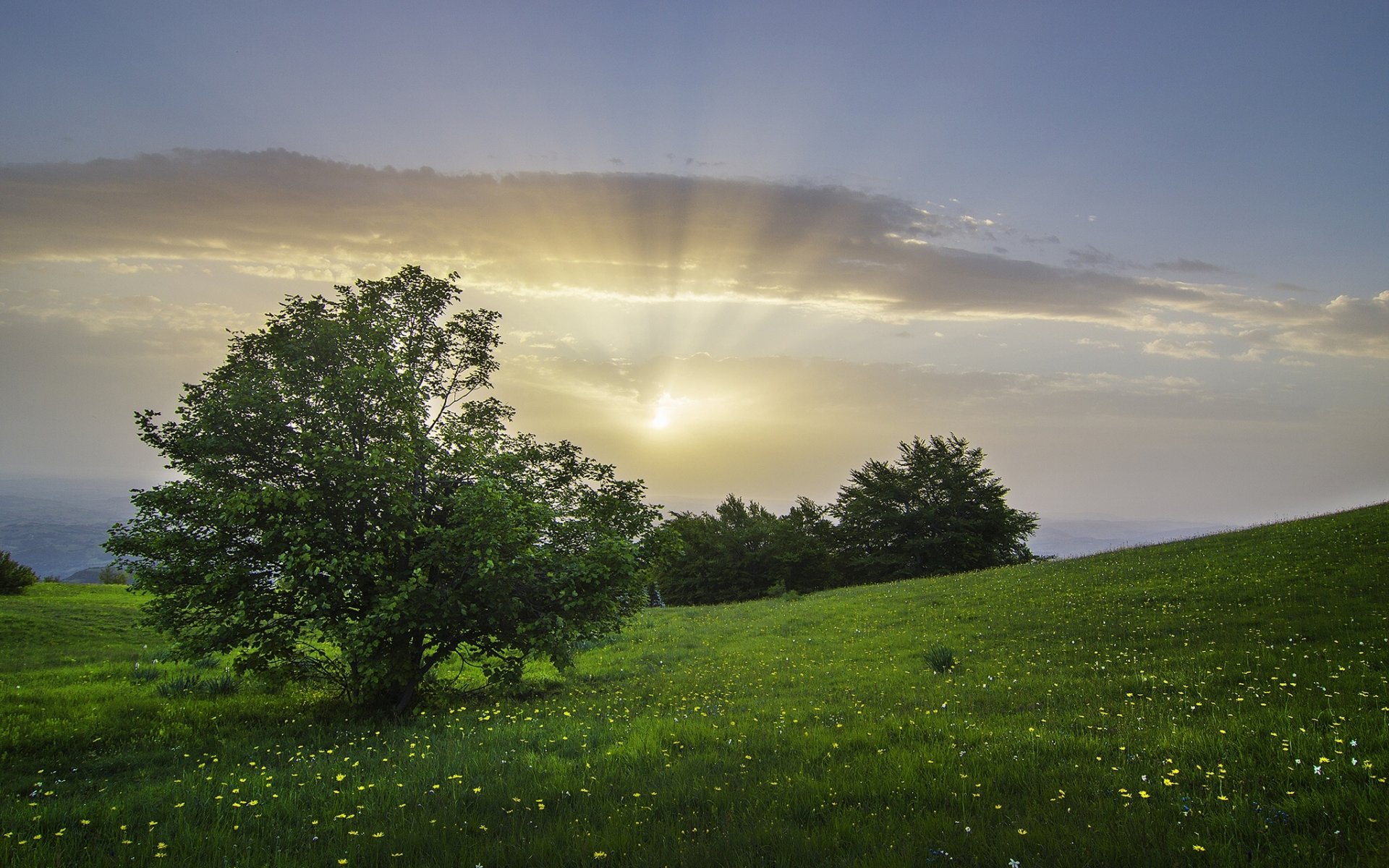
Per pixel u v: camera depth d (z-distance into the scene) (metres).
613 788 8.19
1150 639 17.05
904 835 6.16
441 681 19.36
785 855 5.84
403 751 11.05
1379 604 16.30
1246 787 6.71
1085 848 5.53
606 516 18.03
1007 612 24.36
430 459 15.94
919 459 74.38
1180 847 5.35
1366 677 10.90
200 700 16.45
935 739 9.86
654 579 18.09
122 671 21.28
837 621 28.77
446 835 6.70
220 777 9.98
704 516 87.69
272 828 7.26
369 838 6.78
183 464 15.05
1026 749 8.77
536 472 18.00
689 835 6.59
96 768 11.30
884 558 72.06
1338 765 6.80
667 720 12.33
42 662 23.84
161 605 14.87
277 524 14.16
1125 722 10.01
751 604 44.38
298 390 15.98
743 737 10.62
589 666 23.12
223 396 15.12
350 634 13.58
